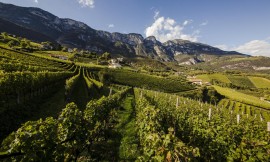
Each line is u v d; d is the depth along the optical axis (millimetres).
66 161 8773
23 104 20047
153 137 7738
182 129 15086
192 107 30562
